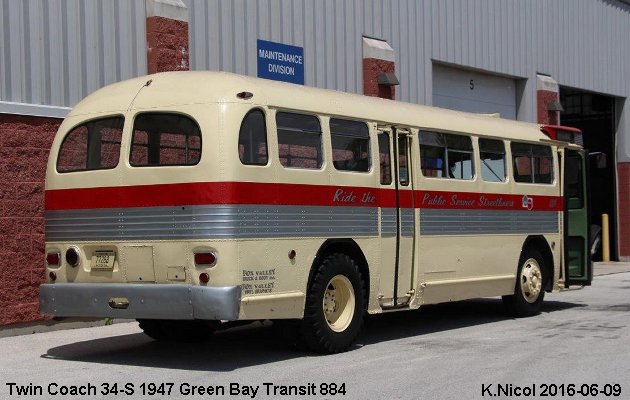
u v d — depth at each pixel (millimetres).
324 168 10008
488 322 13305
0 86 11664
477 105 22172
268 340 11359
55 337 11695
